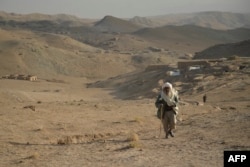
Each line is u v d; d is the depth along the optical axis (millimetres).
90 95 125625
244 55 181000
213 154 10766
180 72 123250
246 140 13086
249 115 21266
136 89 123312
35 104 40562
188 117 25016
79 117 26469
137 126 21625
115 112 30266
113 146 13383
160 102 15281
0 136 18016
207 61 130000
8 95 78562
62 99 100625
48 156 12320
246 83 86188
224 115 22594
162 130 18672
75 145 14445
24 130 20109
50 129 20609
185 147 12398
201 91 88000
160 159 10422
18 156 12836
